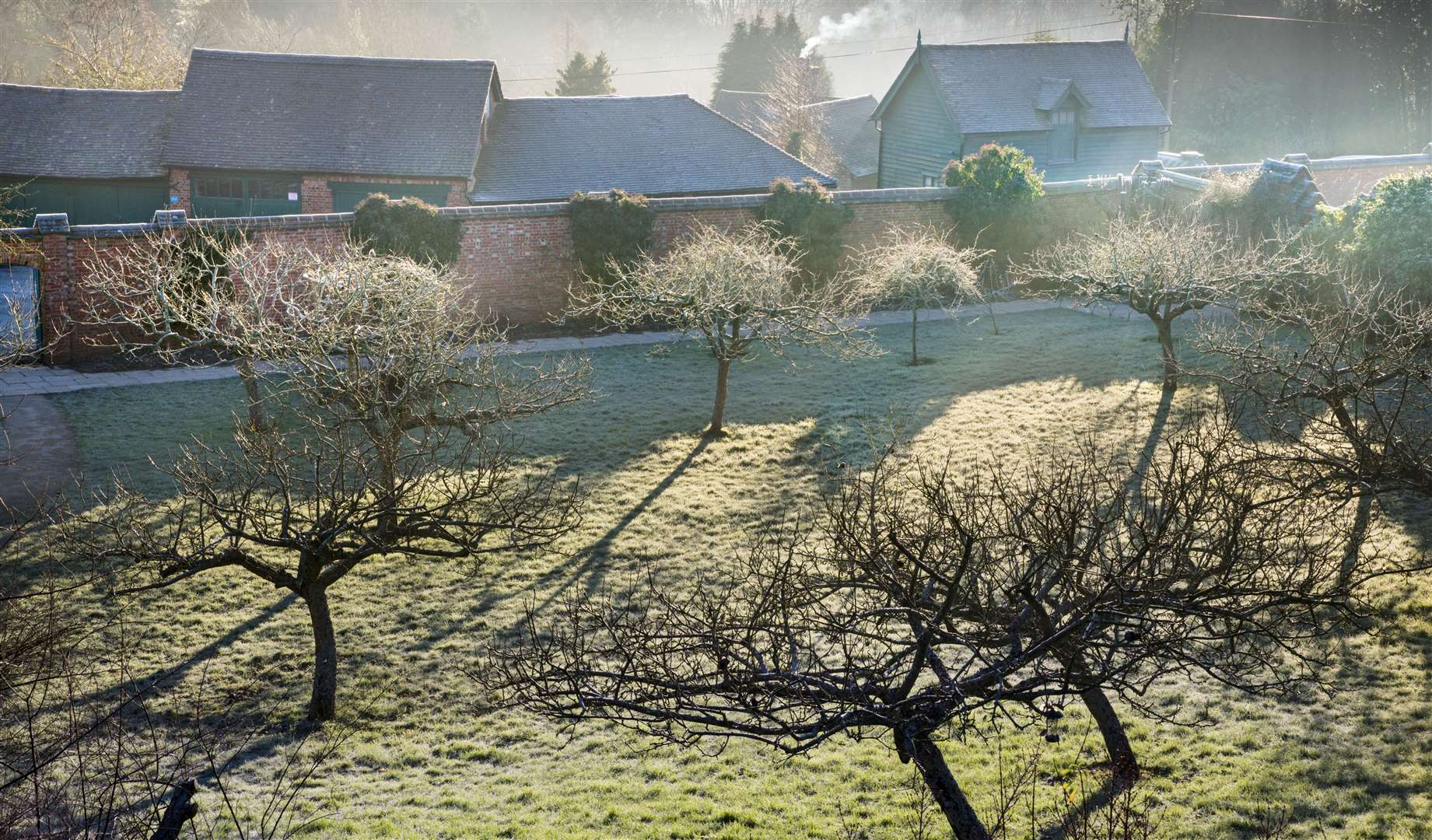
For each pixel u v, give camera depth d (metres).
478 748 11.26
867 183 53.31
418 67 34.22
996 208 30.06
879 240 30.48
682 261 20.09
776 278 19.94
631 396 22.12
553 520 16.27
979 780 10.10
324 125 33.09
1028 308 28.88
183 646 13.27
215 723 11.65
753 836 9.29
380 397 15.06
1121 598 7.11
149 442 19.12
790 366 23.84
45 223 23.20
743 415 20.91
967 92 39.84
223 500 12.91
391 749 11.25
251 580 15.02
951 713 6.86
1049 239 31.12
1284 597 7.99
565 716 7.06
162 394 21.62
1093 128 40.38
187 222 24.25
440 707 12.08
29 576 14.55
